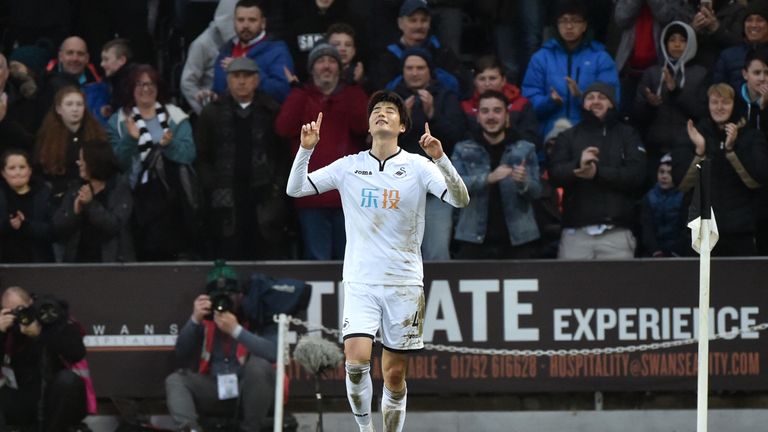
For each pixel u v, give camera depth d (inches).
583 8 1792.6
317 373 1544.0
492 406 1731.1
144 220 1699.1
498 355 1695.4
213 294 1590.8
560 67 1804.9
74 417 1573.6
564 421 1726.1
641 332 1695.4
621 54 1886.1
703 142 1667.1
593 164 1653.5
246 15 1792.6
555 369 1699.1
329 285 1680.6
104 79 1878.7
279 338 1552.7
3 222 1656.0
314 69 1667.1
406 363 1149.1
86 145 1658.5
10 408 1574.8
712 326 1701.5
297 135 1681.8
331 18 1854.1
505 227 1678.2
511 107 1758.1
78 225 1674.5
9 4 1987.0
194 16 2033.7
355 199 1127.0
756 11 1761.8
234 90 1688.0
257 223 1699.1
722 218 1688.0
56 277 1672.0
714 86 1678.2
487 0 2000.5
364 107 1674.5
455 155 1670.8
